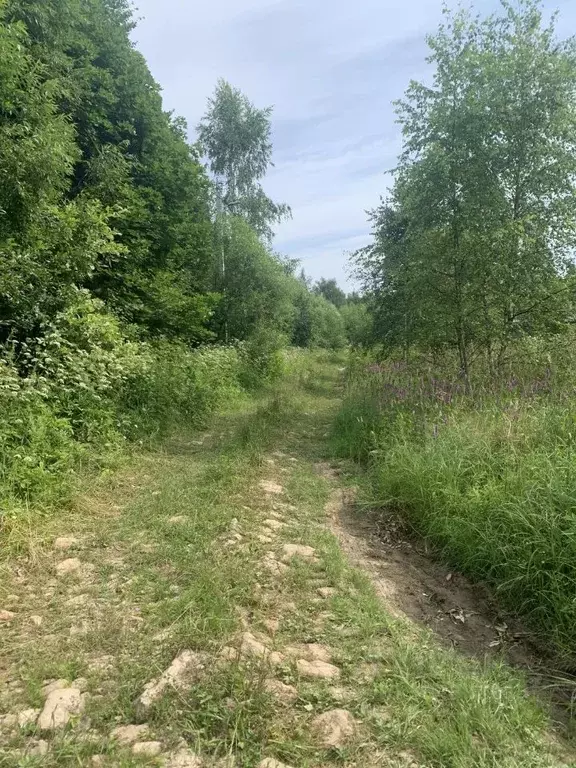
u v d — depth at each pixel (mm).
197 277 18078
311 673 2617
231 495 5207
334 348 45250
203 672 2469
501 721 2365
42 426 5219
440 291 9492
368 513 5316
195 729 2164
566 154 8586
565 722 2541
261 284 22141
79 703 2328
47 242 7441
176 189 15586
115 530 4359
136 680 2451
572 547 3293
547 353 8352
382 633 3090
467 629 3361
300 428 9930
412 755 2141
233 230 21672
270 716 2264
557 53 8594
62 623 3006
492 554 3812
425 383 8203
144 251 12578
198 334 16141
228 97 23750
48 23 9938
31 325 6855
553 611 3271
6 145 6477
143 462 6332
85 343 7465
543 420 5191
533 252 8516
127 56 14336
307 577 3678
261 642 2824
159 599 3258
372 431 7156
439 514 4598
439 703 2455
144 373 8297
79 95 11219
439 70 9422
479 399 6758
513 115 8602
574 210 8695
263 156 24828
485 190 8719
